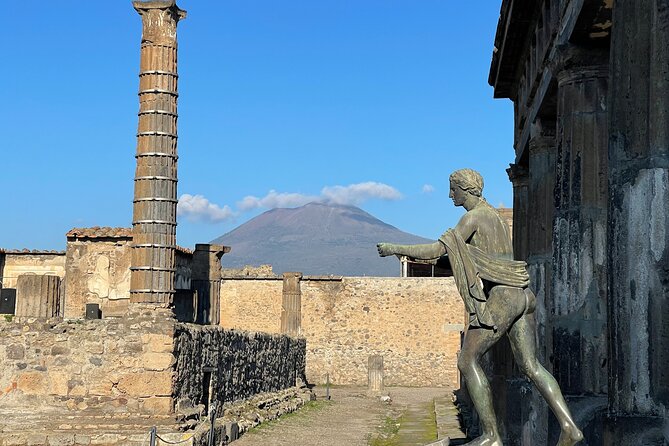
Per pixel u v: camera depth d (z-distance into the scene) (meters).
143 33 30.67
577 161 11.30
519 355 7.98
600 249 11.30
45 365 22.39
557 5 12.62
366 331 53.84
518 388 16.91
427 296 53.56
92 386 22.30
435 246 8.20
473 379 8.00
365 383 53.50
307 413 34.06
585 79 11.28
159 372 22.31
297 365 42.44
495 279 7.95
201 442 21.28
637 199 7.18
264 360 34.41
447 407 35.12
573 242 11.36
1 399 22.27
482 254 8.01
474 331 8.03
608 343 7.45
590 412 10.94
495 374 18.25
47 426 21.55
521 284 7.94
